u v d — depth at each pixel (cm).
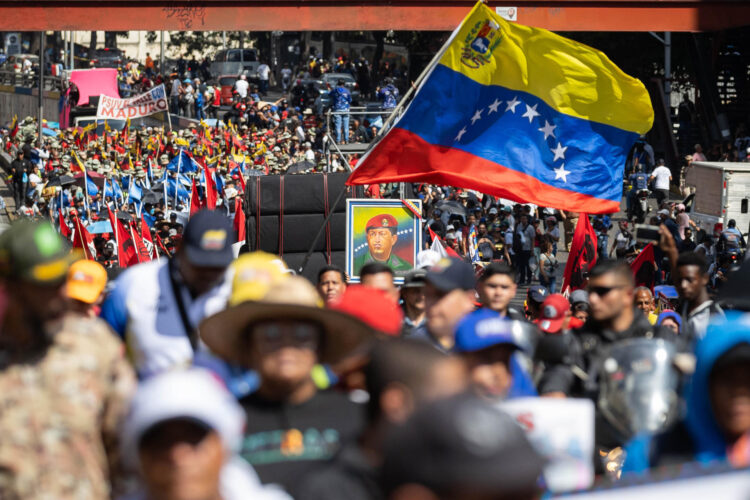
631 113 2002
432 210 5356
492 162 2025
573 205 2020
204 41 16450
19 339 718
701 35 8044
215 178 5969
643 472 686
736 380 621
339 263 3081
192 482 556
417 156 2048
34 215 6038
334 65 11181
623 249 4019
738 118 8088
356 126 6731
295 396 750
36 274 707
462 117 2033
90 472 712
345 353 787
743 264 938
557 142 2020
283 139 8638
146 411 551
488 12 1986
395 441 379
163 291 984
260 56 15462
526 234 5003
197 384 564
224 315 750
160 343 977
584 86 1989
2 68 11162
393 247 2770
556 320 1124
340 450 666
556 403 725
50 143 8100
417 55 11400
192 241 959
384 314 920
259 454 721
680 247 4519
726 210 5281
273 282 854
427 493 367
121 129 9112
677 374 826
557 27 6047
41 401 705
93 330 752
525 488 368
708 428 643
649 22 6112
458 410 374
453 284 1083
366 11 6047
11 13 5909
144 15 6003
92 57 14625
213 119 10050
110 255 3616
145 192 5644
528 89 2006
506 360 818
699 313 1397
